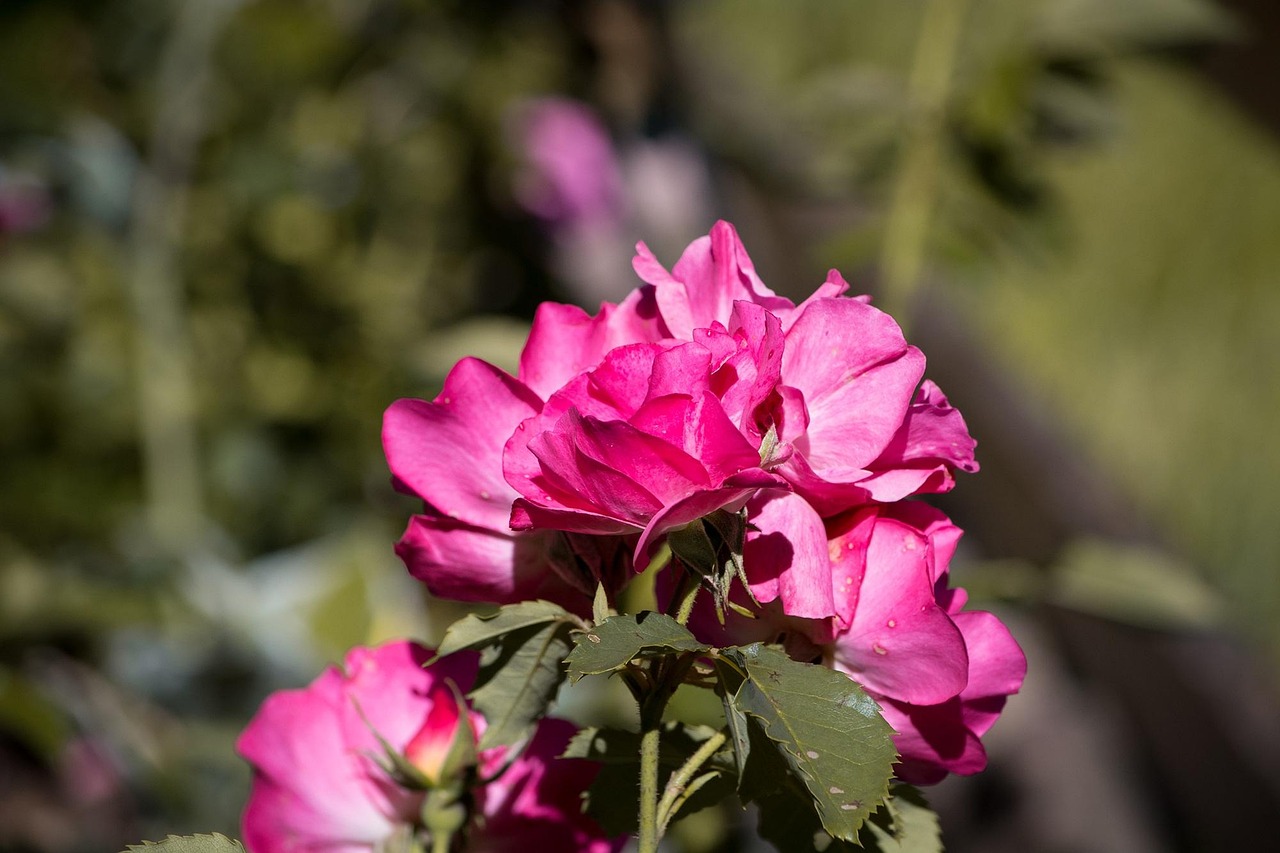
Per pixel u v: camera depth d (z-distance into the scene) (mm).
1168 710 1595
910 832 595
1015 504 2012
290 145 1801
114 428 1597
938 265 1110
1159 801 1608
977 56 1080
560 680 592
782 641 590
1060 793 1644
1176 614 886
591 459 552
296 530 1606
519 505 566
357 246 1943
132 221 1554
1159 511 1886
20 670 1179
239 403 1680
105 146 1555
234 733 1101
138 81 1609
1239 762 1438
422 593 1130
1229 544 1794
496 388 598
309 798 645
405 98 2139
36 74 1556
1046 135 1096
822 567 569
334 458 1681
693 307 595
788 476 573
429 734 618
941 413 578
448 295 2111
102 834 1236
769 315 561
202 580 1169
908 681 580
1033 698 1828
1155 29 1040
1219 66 2410
